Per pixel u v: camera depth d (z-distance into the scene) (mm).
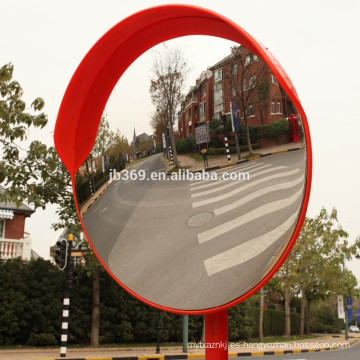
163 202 1723
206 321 1508
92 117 1795
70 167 1736
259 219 1464
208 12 1507
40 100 9961
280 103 1499
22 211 21219
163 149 1793
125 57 1775
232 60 1640
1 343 13484
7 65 9703
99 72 1766
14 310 13523
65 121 1761
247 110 1597
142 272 1650
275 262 1381
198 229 1604
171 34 1688
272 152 1476
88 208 1727
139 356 11906
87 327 15039
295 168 1411
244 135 1590
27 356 11172
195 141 1735
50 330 14062
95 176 1770
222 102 1670
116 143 1798
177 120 1790
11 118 9688
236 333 19750
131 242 1710
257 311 23938
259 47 1381
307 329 32312
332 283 24969
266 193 1475
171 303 1552
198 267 1549
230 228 1520
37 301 13984
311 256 22703
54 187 13406
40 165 11477
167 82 1790
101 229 1729
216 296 1479
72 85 1753
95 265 13781
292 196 1397
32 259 15016
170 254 1627
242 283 1438
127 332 15758
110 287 15719
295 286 26266
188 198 1674
